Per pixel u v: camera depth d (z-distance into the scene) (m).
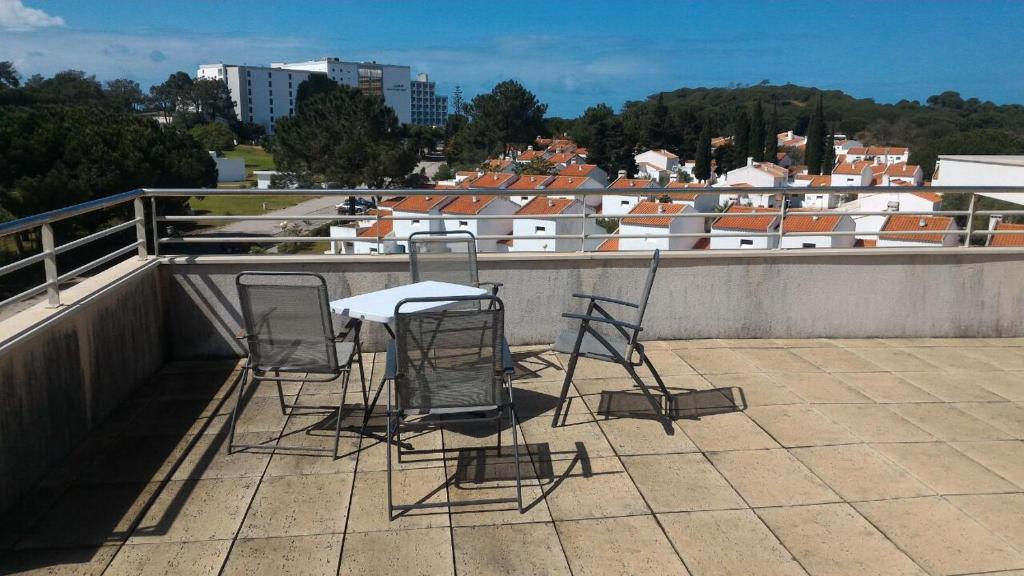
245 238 5.18
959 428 4.18
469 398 3.24
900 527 3.10
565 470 3.61
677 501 3.31
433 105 190.88
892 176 53.28
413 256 4.84
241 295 3.54
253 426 4.13
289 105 143.88
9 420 3.19
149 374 4.95
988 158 18.81
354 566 2.79
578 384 4.84
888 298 5.98
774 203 27.45
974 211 5.90
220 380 4.89
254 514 3.17
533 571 2.77
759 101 79.75
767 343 5.81
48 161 21.39
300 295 3.48
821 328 5.96
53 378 3.61
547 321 5.68
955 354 5.64
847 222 16.45
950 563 2.84
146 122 28.08
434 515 3.18
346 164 43.91
